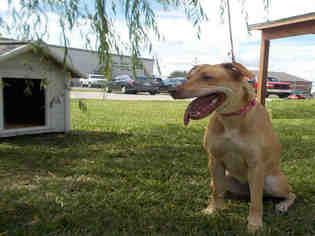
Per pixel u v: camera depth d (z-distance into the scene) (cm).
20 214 262
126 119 888
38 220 249
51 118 636
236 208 281
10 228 235
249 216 245
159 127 738
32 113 772
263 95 822
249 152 231
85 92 2100
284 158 454
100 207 277
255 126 230
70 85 344
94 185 337
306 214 267
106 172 384
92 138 600
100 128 720
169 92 219
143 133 654
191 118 219
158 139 593
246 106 226
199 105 222
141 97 1958
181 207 279
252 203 241
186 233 233
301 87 1984
